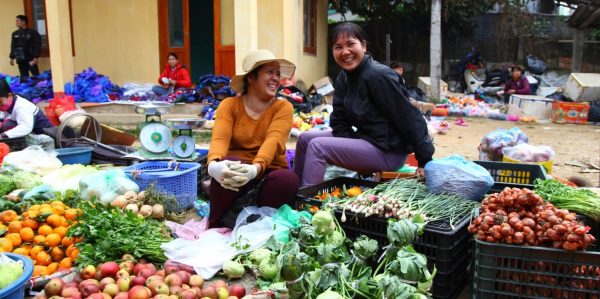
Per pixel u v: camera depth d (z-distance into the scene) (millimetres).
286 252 2525
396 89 3572
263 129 3707
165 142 5074
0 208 3494
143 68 12547
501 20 17094
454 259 2850
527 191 2660
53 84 10797
